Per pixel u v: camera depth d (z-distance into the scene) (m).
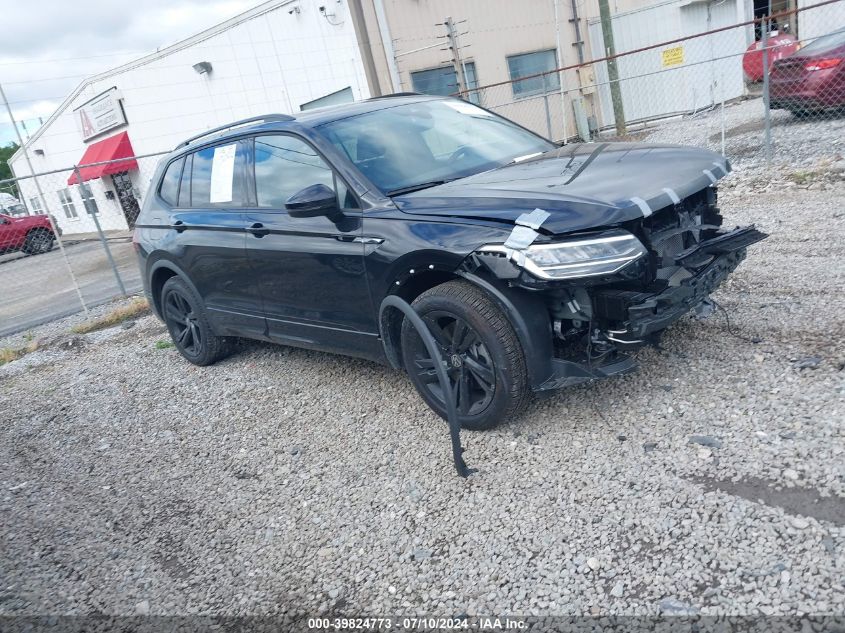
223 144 5.16
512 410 3.54
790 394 3.38
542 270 3.11
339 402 4.61
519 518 3.02
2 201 17.92
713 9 16.00
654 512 2.84
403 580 2.84
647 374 3.91
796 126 10.80
